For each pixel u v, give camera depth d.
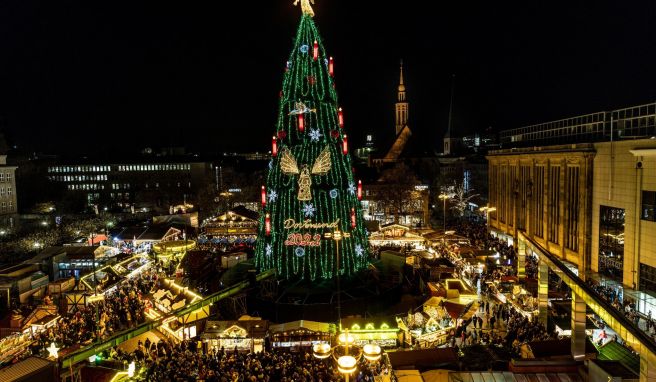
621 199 46.56
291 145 48.62
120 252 66.06
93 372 27.56
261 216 51.19
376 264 54.38
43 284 53.47
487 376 23.72
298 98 48.59
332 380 28.22
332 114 49.31
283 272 47.59
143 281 52.34
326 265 46.78
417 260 57.06
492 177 88.19
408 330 34.59
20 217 113.25
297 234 47.25
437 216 114.50
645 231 42.91
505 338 34.59
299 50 49.38
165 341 36.12
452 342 34.72
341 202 48.00
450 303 38.53
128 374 28.06
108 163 147.62
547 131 78.25
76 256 58.72
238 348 34.12
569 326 34.03
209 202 115.00
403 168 114.62
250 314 45.62
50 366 21.83
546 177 63.50
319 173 47.62
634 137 50.69
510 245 73.88
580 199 53.38
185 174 146.00
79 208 133.25
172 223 79.19
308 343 34.09
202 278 55.66
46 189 141.00
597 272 50.97
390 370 27.42
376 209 110.94
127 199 146.75
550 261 29.86
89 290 45.69
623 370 20.89
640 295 43.41
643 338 17.67
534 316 37.34
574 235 56.09
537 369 23.95
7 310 45.62
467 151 180.25
